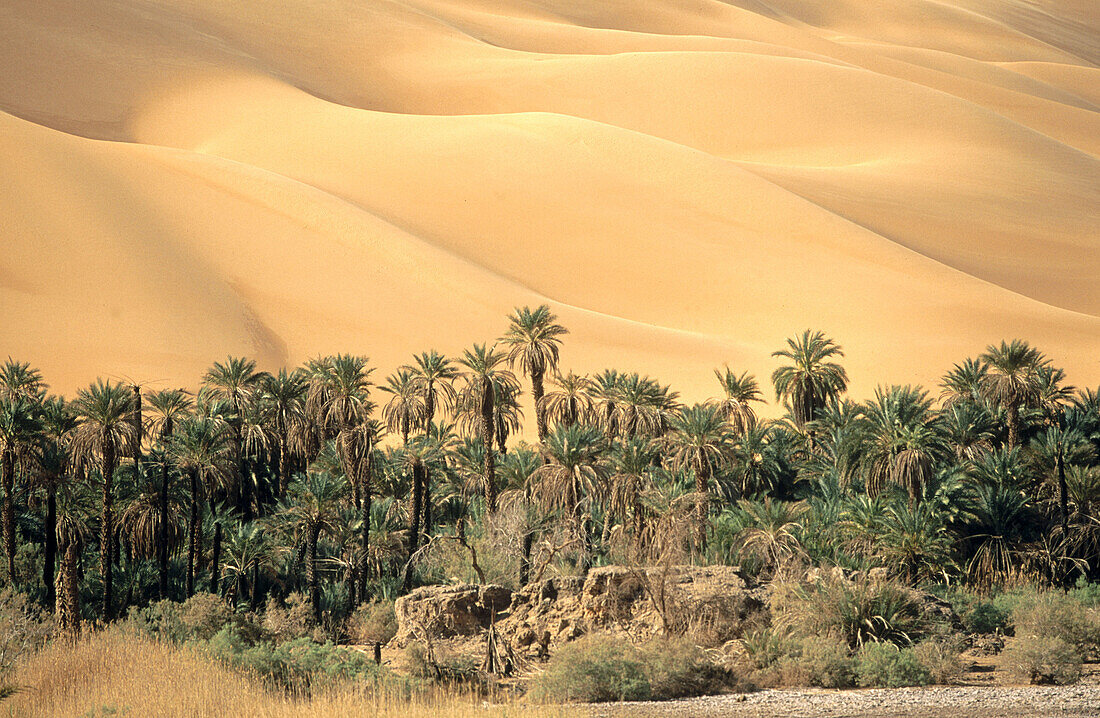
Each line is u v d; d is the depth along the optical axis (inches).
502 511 5369.1
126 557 6102.4
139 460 5915.4
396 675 3595.0
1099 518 5551.2
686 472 5831.7
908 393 5644.7
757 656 3818.9
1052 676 3661.4
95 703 3073.3
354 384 6471.5
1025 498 5521.7
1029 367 6437.0
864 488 5580.7
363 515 6063.0
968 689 3447.3
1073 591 4955.7
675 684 3567.9
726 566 4411.9
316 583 5841.5
